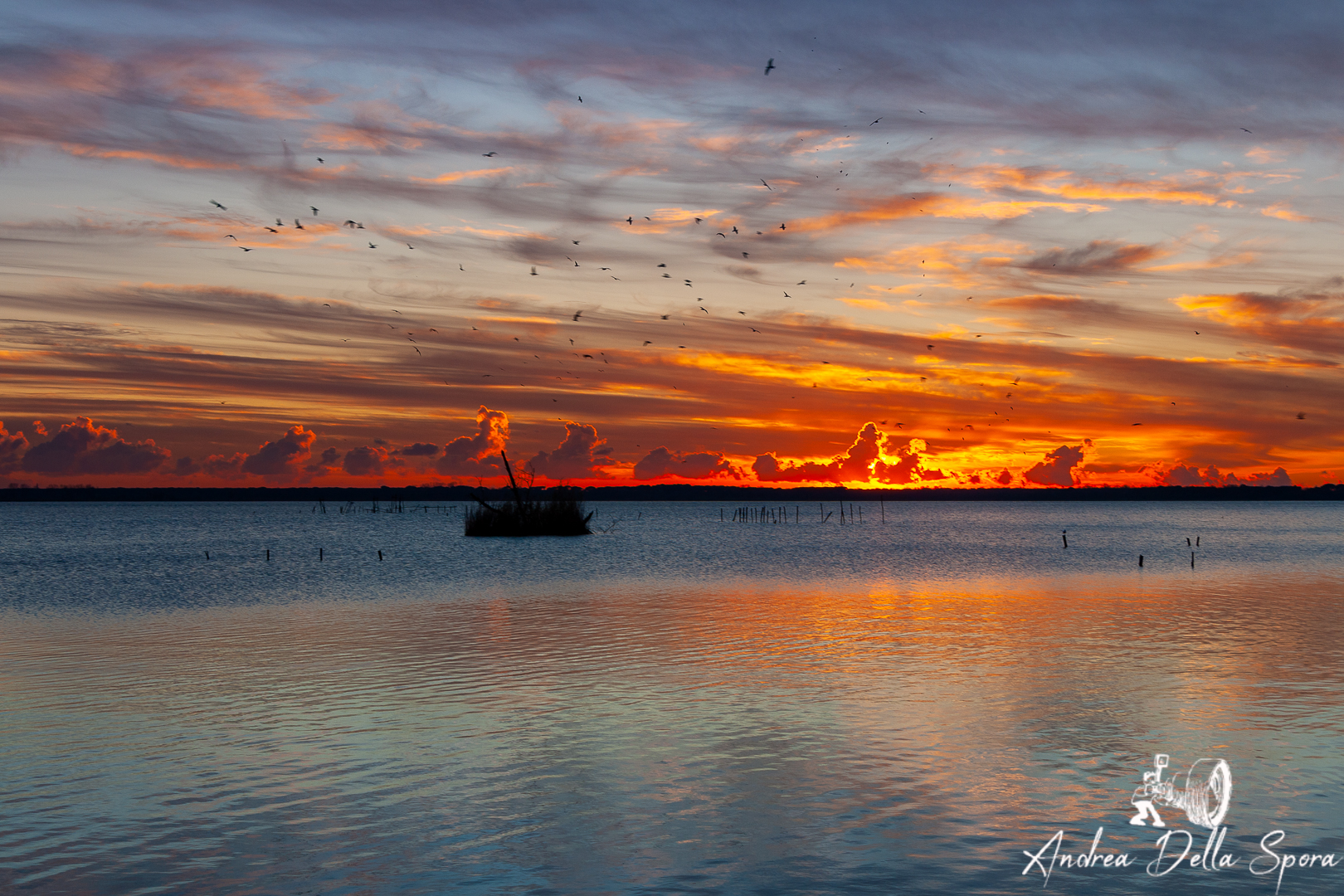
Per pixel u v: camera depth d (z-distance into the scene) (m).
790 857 11.33
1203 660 23.62
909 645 26.23
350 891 10.53
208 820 12.66
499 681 21.41
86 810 13.05
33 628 30.91
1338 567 56.94
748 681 21.27
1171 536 108.00
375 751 15.79
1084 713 18.14
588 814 12.80
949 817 12.59
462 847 11.71
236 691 20.47
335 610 35.19
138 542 92.62
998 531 123.62
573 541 87.44
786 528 131.88
